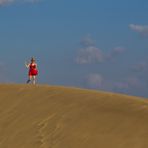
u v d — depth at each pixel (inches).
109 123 1696.6
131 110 1761.8
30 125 1803.6
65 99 1952.5
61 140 1662.2
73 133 1683.1
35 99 2009.1
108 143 1587.1
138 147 1535.4
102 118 1737.2
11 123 1851.6
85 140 1630.2
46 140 1686.8
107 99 1897.1
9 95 2091.5
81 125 1721.2
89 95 1963.6
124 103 1835.6
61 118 1800.0
